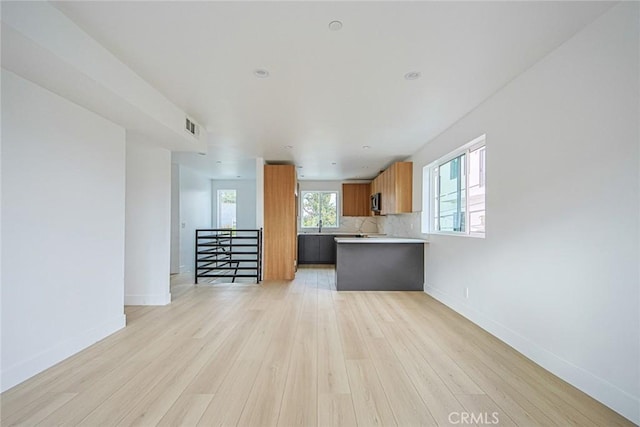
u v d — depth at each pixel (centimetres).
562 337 210
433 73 246
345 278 490
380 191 677
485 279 305
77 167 254
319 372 220
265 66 235
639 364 161
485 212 303
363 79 256
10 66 188
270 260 585
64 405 179
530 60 228
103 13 175
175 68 240
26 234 210
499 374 217
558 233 213
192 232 725
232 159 593
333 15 175
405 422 166
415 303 412
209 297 445
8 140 198
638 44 160
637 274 162
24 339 208
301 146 483
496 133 284
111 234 296
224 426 162
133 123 295
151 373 218
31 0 159
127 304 403
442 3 165
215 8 170
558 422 166
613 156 174
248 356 246
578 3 167
